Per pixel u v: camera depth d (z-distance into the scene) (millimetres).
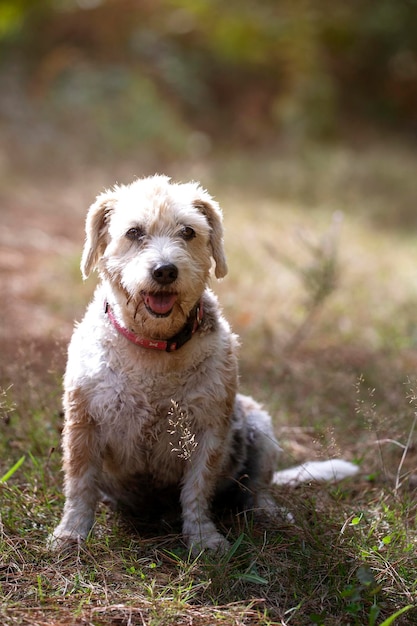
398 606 3762
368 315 9125
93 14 23203
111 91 20672
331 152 20672
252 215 13914
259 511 4629
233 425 4770
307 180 17344
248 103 24016
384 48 26297
